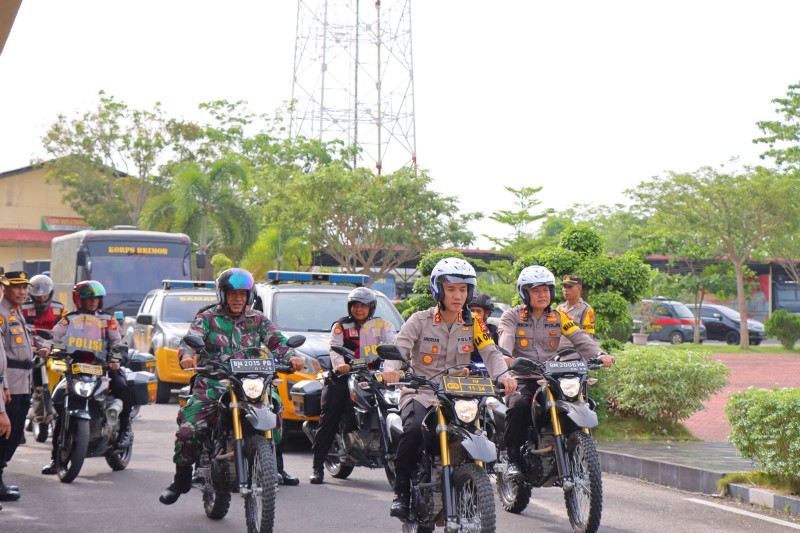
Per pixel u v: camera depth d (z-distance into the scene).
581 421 7.35
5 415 8.03
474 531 6.16
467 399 6.26
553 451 7.74
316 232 42.81
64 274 25.94
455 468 6.38
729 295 48.03
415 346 6.74
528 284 8.23
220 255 43.72
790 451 8.86
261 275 42.81
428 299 19.91
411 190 42.25
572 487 7.41
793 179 38.69
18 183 61.31
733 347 40.78
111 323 10.01
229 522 7.85
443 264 6.62
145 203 52.53
